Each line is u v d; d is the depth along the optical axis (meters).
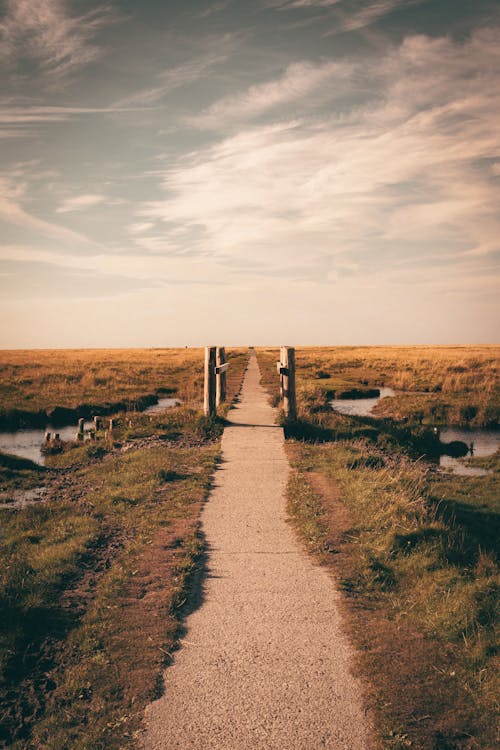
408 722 3.86
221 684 4.33
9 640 4.98
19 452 16.36
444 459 16.12
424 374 36.31
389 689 4.23
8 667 4.65
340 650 4.80
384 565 6.69
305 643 4.92
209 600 5.80
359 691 4.22
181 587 6.00
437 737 3.73
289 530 7.94
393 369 41.91
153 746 3.68
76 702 4.17
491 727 3.82
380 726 3.82
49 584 6.26
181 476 11.15
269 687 4.28
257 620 5.36
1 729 3.96
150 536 7.74
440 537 7.16
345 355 58.66
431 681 4.34
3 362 44.22
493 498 11.43
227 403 20.09
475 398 25.44
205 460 12.19
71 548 7.39
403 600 5.81
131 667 4.59
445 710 4.00
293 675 4.43
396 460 14.54
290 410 16.22
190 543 7.33
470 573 6.42
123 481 11.13
